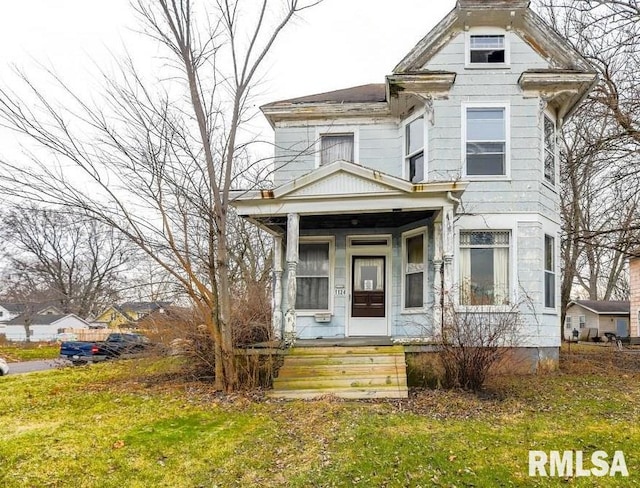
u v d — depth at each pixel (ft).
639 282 101.14
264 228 38.14
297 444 19.84
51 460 18.08
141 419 23.71
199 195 29.94
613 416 24.00
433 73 37.88
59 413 25.72
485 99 38.63
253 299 34.96
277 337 32.94
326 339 38.40
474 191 37.86
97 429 22.08
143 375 37.55
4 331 168.35
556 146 41.45
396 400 26.81
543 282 37.52
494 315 35.63
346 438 20.22
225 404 26.35
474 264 37.63
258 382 30.60
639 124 44.01
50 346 108.27
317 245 42.73
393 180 32.89
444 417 23.48
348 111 43.06
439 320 31.99
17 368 63.05
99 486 16.17
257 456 18.67
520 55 39.09
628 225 50.08
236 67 30.12
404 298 40.04
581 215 63.82
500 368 33.14
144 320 35.27
